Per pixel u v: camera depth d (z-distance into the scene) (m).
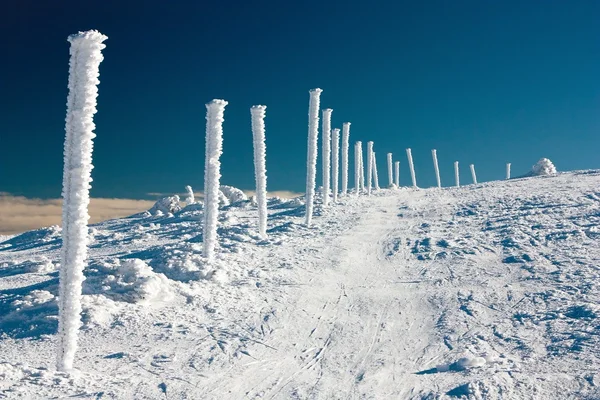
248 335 11.59
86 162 9.05
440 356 9.97
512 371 8.69
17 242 37.66
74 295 9.07
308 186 26.48
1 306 13.45
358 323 12.36
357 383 8.94
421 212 27.95
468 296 13.65
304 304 13.97
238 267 17.62
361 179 41.47
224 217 30.53
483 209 26.05
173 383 8.91
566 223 20.39
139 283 13.74
